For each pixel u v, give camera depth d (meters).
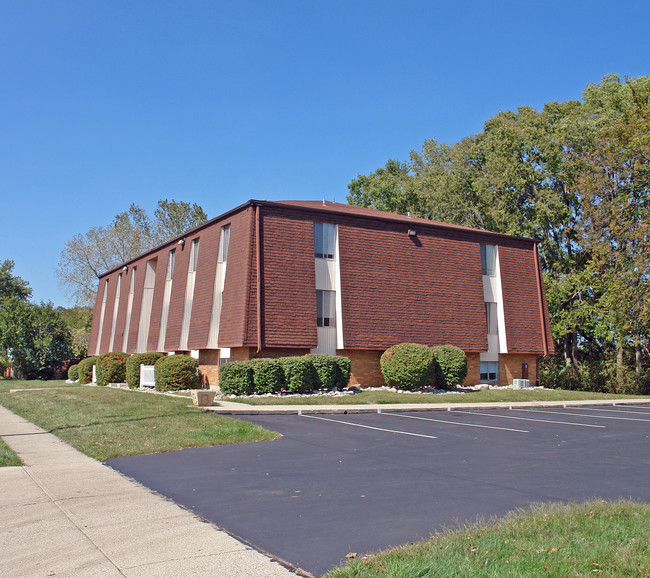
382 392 24.98
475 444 13.05
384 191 56.16
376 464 10.54
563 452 12.18
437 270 30.02
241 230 25.83
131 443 12.40
